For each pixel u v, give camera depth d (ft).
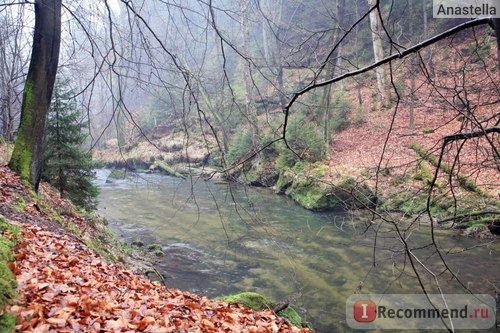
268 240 40.04
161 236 43.32
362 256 34.04
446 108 14.79
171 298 17.74
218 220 48.44
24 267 14.06
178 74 20.86
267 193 59.47
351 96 79.30
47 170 37.06
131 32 20.67
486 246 33.65
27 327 9.86
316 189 51.26
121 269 21.26
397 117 64.75
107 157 85.92
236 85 98.63
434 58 41.88
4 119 58.95
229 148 64.39
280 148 60.59
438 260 31.73
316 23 67.97
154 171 85.81
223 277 31.55
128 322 12.58
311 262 33.71
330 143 65.36
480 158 34.91
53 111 35.78
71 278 14.89
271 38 76.02
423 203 37.29
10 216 21.08
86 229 32.76
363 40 72.33
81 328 11.14
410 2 60.39
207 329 14.24
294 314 20.20
